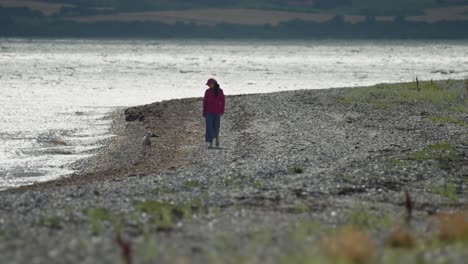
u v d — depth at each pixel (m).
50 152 78.31
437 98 105.12
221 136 76.88
